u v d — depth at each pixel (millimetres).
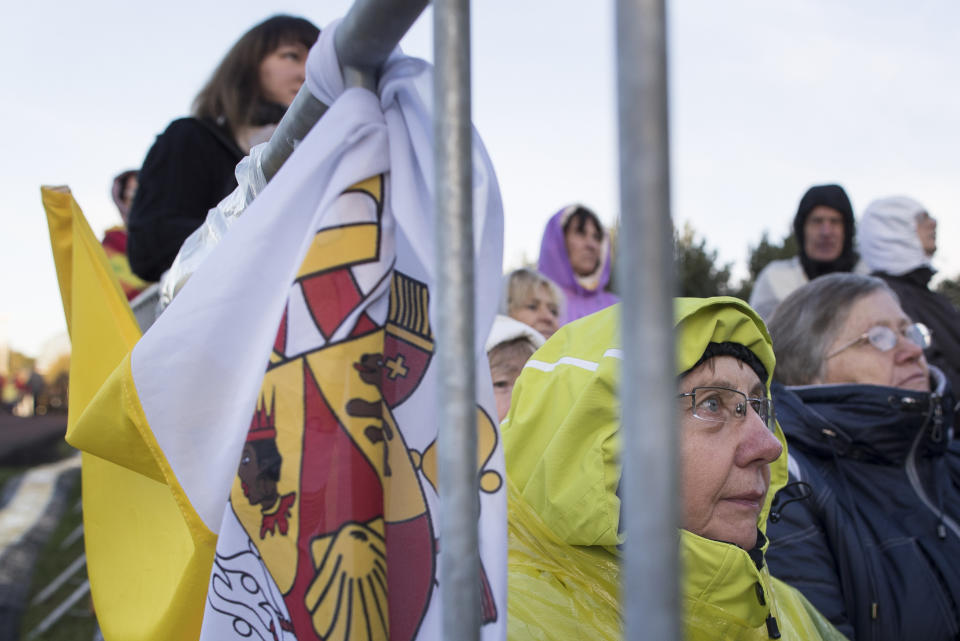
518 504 1476
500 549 786
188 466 940
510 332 2574
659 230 353
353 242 867
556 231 4375
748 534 1530
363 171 872
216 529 945
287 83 2637
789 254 10258
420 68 887
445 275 583
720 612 1427
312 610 806
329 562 811
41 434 11930
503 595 779
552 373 1591
